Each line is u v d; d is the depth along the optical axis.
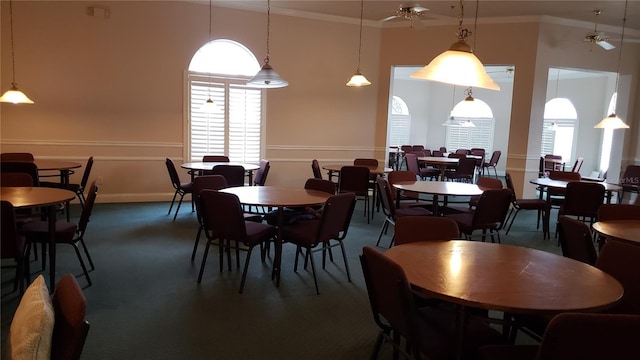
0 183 3.49
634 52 7.11
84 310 1.22
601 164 10.13
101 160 6.04
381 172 5.76
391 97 7.25
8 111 5.59
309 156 7.07
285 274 3.46
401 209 4.31
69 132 5.85
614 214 3.10
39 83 5.66
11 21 5.46
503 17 6.54
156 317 2.64
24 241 2.79
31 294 1.35
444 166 7.67
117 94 5.98
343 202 3.10
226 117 6.54
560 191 4.97
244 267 3.29
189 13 6.15
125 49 5.93
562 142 10.95
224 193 2.95
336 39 6.93
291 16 6.65
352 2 6.12
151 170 6.27
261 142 6.78
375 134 7.32
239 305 2.85
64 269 3.40
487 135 12.11
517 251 2.08
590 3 5.73
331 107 7.05
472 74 2.31
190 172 5.70
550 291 1.54
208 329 2.51
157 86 6.14
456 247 2.12
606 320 1.14
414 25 5.50
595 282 1.65
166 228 4.79
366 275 1.82
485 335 1.73
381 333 1.97
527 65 6.54
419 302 2.02
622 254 1.99
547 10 6.11
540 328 1.88
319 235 3.02
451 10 6.23
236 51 6.60
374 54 7.14
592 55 6.84
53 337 1.34
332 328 2.57
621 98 7.35
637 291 1.90
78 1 5.68
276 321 2.64
